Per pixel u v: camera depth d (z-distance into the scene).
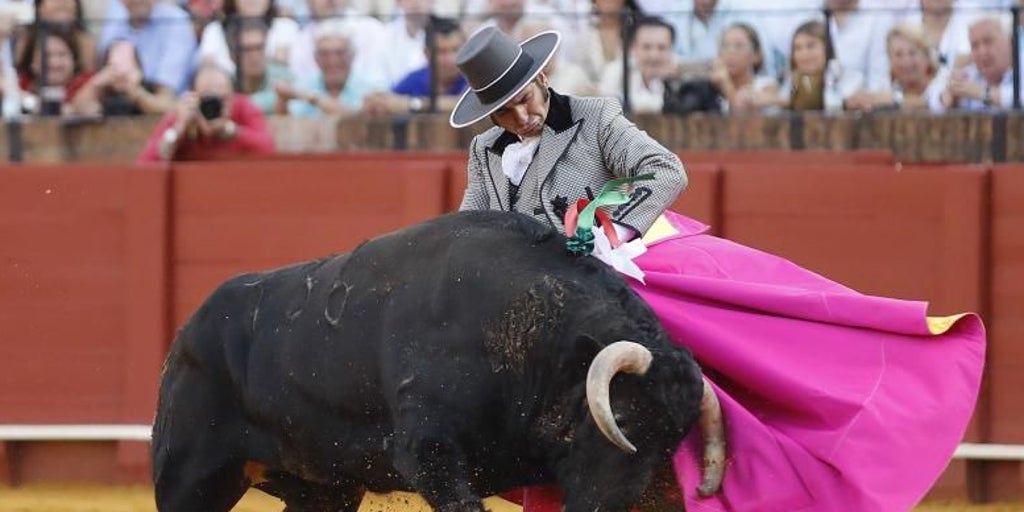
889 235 22.52
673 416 10.73
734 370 11.62
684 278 11.87
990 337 22.19
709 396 10.98
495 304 11.41
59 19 29.86
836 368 11.68
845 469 11.25
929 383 11.66
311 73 28.61
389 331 11.92
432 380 11.54
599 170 12.55
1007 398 22.12
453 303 11.61
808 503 11.28
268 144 27.28
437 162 23.88
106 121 29.27
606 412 10.30
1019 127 27.08
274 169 23.92
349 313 12.32
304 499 14.06
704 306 11.84
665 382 10.70
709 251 12.39
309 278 13.02
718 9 27.91
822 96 27.81
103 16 29.80
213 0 29.69
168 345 24.19
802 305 11.74
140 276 24.14
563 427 11.08
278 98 28.58
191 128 26.47
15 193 24.47
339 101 28.62
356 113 28.58
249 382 13.23
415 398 11.58
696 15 27.91
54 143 29.41
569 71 27.75
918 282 22.45
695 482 11.00
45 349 24.38
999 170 22.17
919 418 11.50
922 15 27.72
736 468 11.20
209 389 13.62
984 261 22.19
